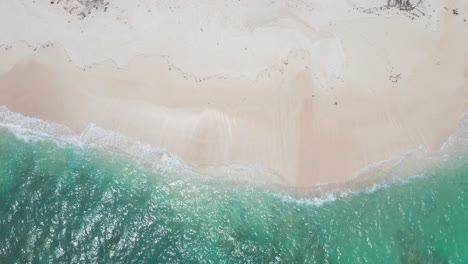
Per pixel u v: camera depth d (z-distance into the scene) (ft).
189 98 72.18
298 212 69.15
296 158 70.38
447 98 73.10
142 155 71.51
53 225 66.69
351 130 71.15
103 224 67.36
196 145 71.10
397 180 70.54
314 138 70.79
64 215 67.51
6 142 72.49
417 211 69.31
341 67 73.41
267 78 72.69
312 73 73.00
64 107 73.00
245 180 70.33
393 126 71.72
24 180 69.82
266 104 71.87
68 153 71.77
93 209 68.23
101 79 73.36
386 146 71.15
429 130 72.02
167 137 71.46
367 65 73.67
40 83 73.77
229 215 69.05
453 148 71.82
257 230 68.23
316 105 71.87
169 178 70.79
